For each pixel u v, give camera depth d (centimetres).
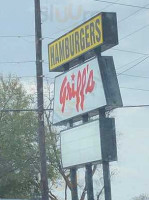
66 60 3259
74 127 3167
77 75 3156
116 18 2959
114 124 2955
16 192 4647
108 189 2877
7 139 4475
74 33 3180
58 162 4697
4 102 4694
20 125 4522
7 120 4625
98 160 2928
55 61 3369
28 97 4747
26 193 4662
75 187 3241
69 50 3234
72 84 3206
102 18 2931
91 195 3055
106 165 2912
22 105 4650
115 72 2967
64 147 3262
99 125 2930
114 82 2944
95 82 2978
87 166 3094
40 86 3397
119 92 2936
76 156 3136
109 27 2938
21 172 4475
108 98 2891
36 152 4491
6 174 4447
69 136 3216
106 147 2909
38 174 4516
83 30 3092
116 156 2919
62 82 3322
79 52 3133
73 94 3192
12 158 4462
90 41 3028
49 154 4628
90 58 3142
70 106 3216
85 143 3055
